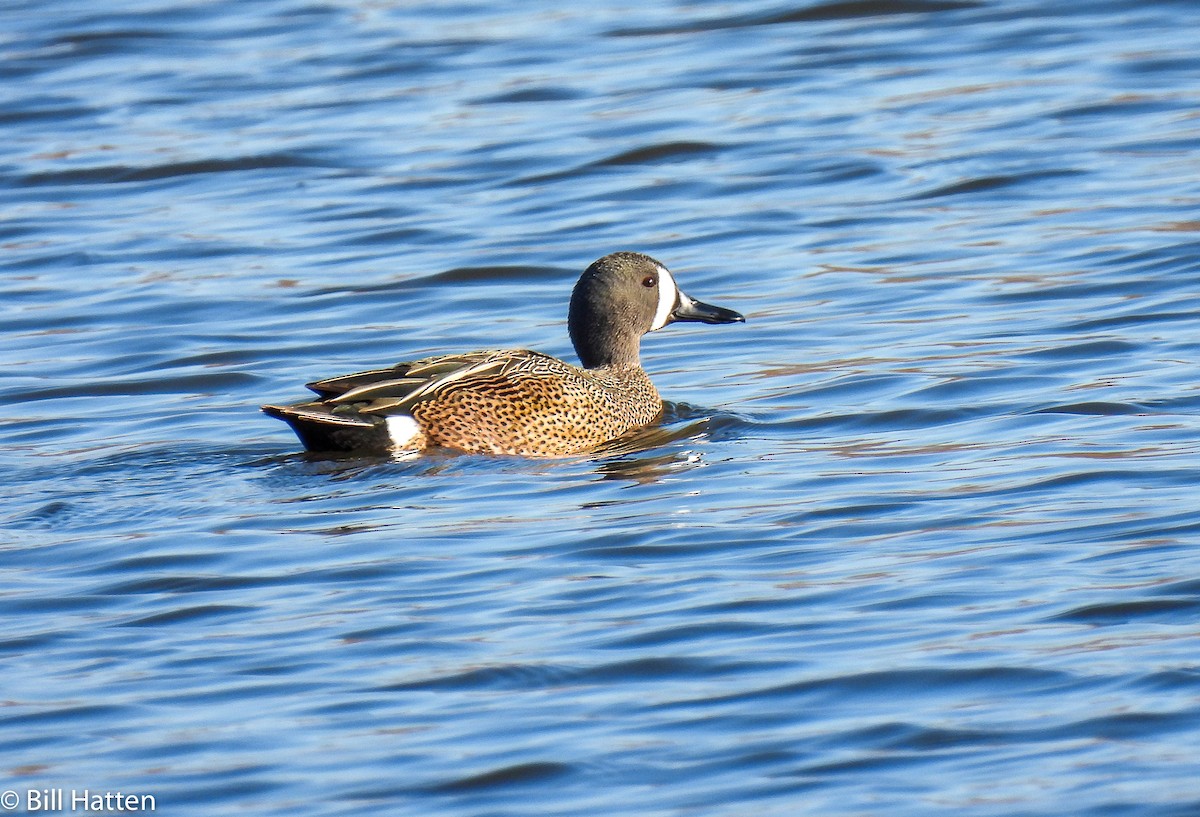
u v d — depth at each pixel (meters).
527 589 10.80
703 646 9.76
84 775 8.53
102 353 17.22
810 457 13.52
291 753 8.69
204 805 8.20
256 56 28.62
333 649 9.98
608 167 22.83
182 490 13.28
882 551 11.15
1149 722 8.52
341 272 19.52
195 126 25.19
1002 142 22.64
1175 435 13.20
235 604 10.78
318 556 11.60
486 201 21.78
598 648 9.79
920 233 19.80
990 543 11.15
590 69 27.12
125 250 20.50
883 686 9.12
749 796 8.05
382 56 28.34
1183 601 9.90
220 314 18.33
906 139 23.08
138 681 9.64
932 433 13.87
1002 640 9.57
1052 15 28.45
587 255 19.72
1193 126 22.73
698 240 20.09
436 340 17.41
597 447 14.60
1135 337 15.92
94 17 31.11
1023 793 7.93
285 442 14.51
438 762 8.51
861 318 17.31
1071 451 12.98
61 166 23.67
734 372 16.23
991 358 15.67
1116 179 20.98
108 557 11.75
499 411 14.33
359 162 23.50
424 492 13.14
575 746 8.62
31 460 14.14
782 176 22.09
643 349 17.38
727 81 26.17
